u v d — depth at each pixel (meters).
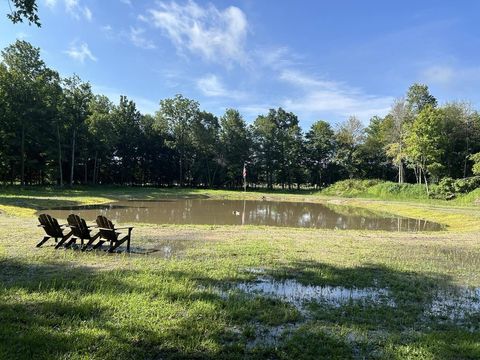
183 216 23.03
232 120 63.88
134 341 4.23
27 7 8.02
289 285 6.97
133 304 5.36
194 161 63.44
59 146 42.56
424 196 40.09
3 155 37.97
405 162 52.09
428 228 19.88
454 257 10.10
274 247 10.55
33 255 8.58
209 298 5.84
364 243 12.05
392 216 26.45
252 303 5.70
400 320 5.38
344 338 4.63
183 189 52.56
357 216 26.09
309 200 40.72
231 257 9.08
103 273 7.11
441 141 40.88
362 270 8.13
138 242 10.89
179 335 4.45
